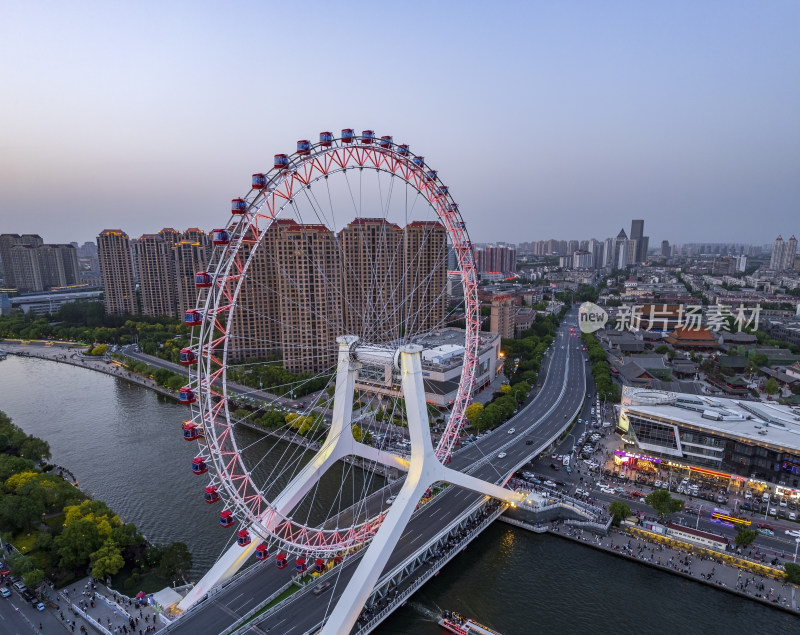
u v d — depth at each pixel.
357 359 135.75
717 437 181.75
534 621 121.69
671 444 190.25
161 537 152.25
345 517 153.12
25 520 144.62
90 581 126.81
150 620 112.38
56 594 122.25
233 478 109.44
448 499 162.62
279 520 117.94
